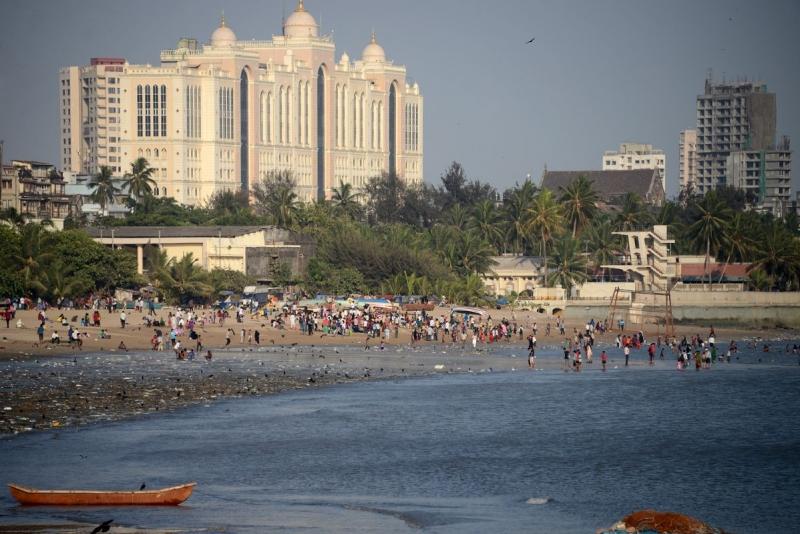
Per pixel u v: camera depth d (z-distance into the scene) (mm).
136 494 183375
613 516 184750
